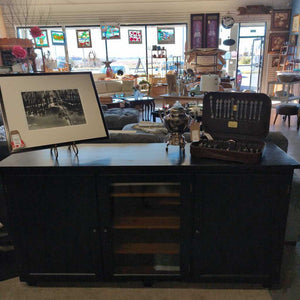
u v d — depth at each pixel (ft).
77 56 31.07
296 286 5.72
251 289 5.69
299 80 20.38
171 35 29.99
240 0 27.73
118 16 28.96
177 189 5.39
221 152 5.03
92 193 5.16
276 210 5.08
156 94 30.68
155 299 5.52
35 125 5.03
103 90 26.58
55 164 5.09
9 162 5.24
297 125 18.21
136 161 5.16
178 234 5.82
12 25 28.27
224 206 5.13
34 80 5.12
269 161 4.95
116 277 5.68
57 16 28.81
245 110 5.64
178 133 5.67
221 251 5.41
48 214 5.31
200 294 5.61
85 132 5.39
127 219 5.59
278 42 28.63
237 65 31.37
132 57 31.55
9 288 5.87
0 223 6.92
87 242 5.46
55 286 5.90
